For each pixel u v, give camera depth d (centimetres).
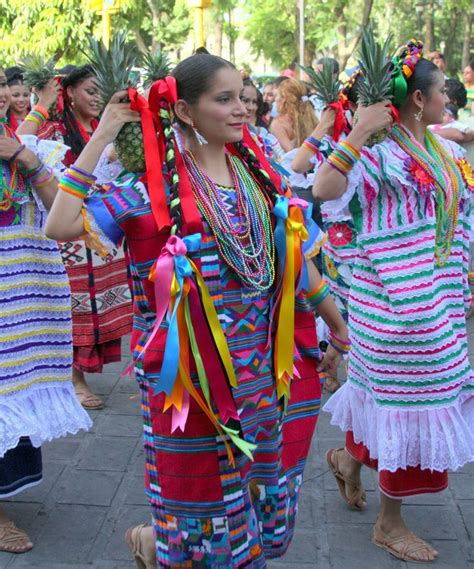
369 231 336
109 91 261
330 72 440
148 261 258
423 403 338
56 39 2191
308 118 648
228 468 260
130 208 255
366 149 332
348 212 342
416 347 335
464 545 364
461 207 352
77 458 450
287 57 3600
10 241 351
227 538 262
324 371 303
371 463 368
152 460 271
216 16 3503
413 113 339
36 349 363
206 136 264
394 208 333
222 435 258
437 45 4303
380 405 343
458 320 351
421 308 333
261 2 3534
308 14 3369
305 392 290
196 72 258
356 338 349
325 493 411
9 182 343
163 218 253
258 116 677
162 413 261
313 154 462
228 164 272
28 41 2205
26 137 365
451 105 737
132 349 272
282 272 270
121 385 563
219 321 258
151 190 254
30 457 371
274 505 279
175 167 256
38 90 435
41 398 367
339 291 520
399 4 3716
